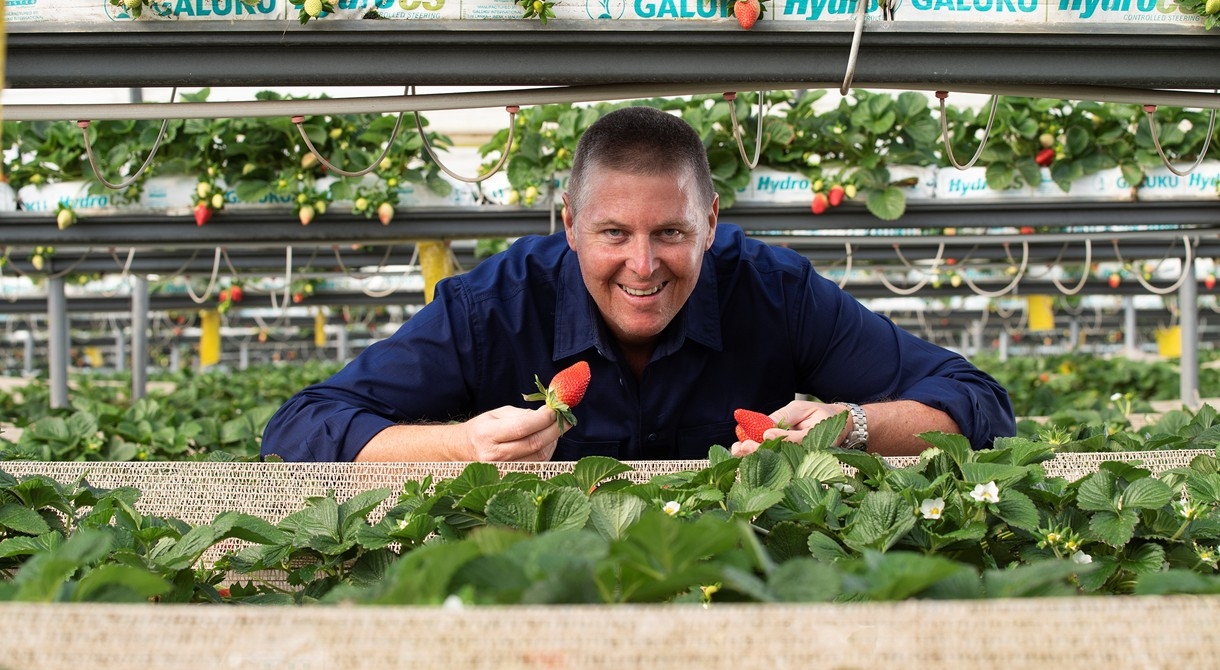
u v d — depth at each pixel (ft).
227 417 23.02
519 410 7.82
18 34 8.72
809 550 5.32
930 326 75.77
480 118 19.26
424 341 9.83
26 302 39.01
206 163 17.10
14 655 3.12
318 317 50.21
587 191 8.55
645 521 3.46
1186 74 9.23
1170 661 3.13
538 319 9.98
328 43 8.93
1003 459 6.43
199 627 3.14
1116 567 5.31
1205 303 50.24
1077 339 72.18
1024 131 17.28
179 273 25.75
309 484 7.42
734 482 6.27
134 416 16.85
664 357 9.78
